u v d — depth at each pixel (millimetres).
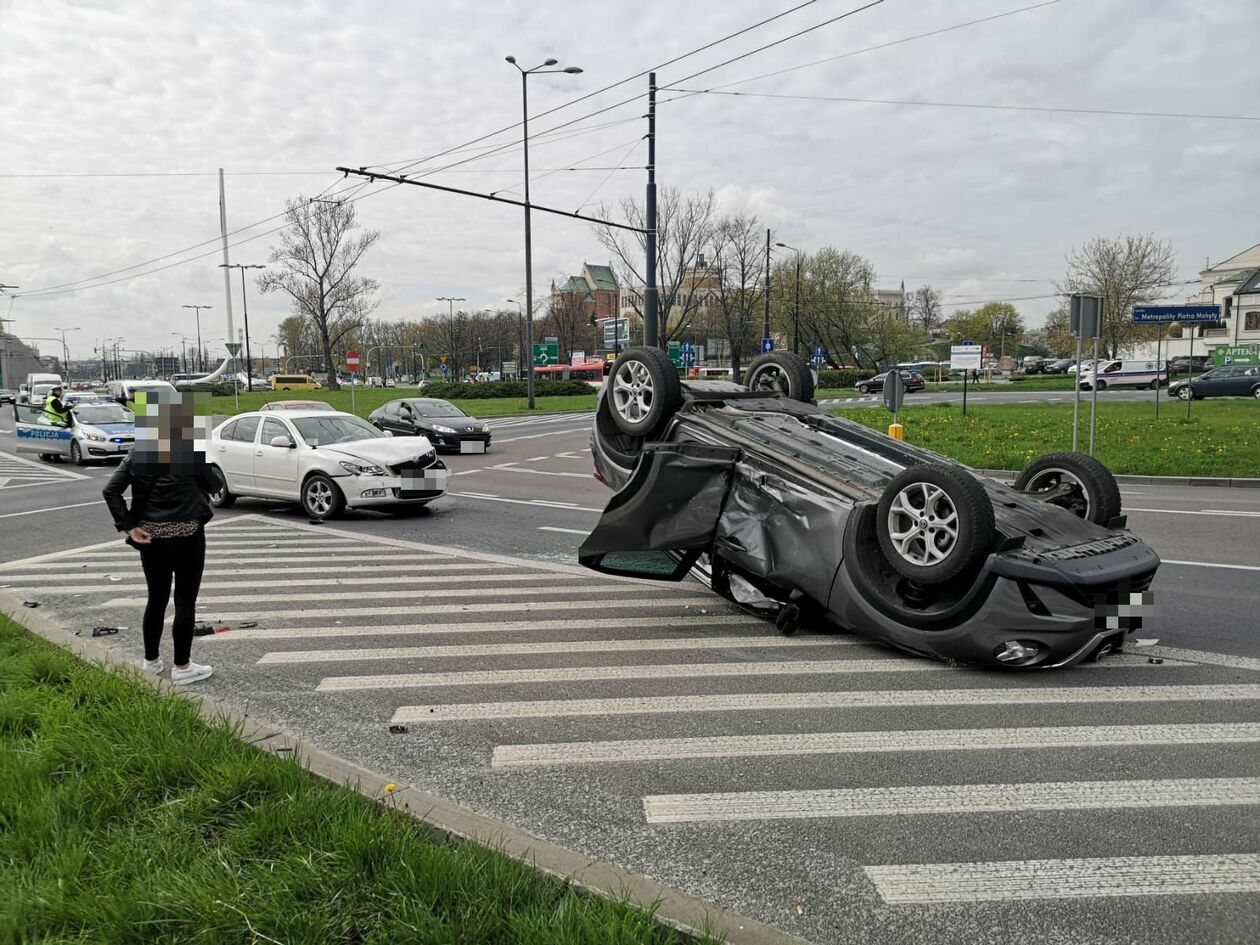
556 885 2842
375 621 6816
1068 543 5383
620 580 8242
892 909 2951
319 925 2574
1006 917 2900
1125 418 25578
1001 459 17531
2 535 11219
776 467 6160
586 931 2514
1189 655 5660
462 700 5055
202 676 5340
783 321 71938
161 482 5059
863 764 4117
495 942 2508
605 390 7438
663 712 4824
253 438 13039
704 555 6992
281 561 9266
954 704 4875
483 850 2969
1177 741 4340
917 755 4211
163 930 2592
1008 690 5078
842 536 5738
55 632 6395
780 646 6027
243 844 3039
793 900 3012
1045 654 5066
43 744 3836
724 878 3152
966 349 27500
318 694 5168
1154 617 6539
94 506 13938
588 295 107875
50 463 22672
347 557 9461
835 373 62812
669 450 6516
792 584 6070
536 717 4777
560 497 14422
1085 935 2797
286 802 3309
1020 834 3449
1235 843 3363
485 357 113562
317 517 12094
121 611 7180
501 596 7625
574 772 4070
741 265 54406
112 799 3371
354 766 3857
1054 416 26922
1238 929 2816
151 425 4984
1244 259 86875
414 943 2494
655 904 2648
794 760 4172
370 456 11992
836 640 6141
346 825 3084
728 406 7188
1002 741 4363
